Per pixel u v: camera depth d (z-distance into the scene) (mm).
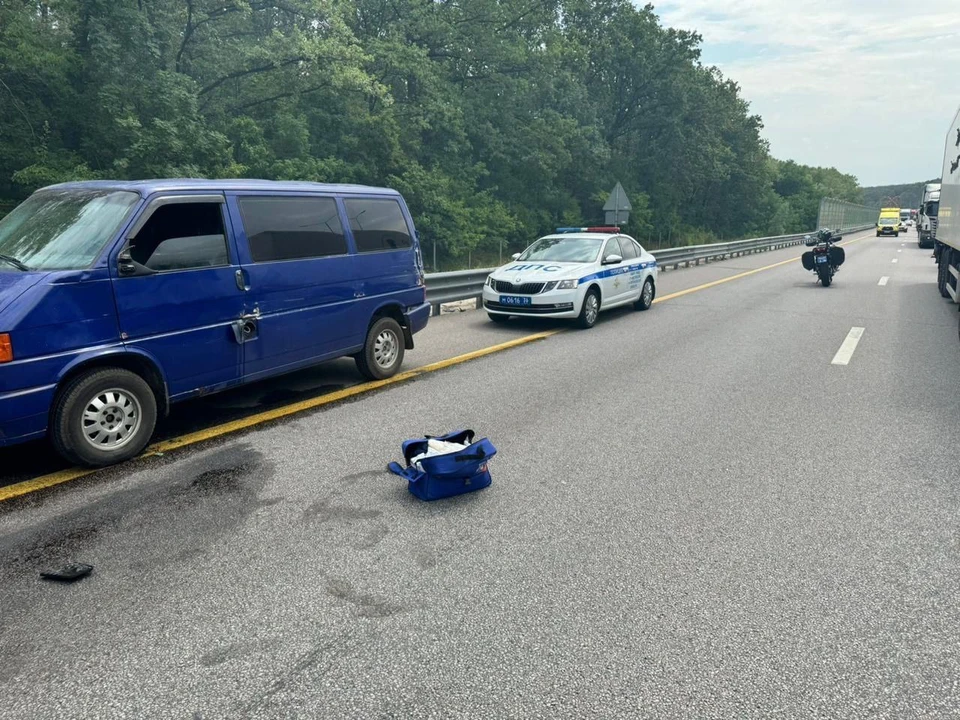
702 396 6902
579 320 11086
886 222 61781
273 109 29562
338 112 31578
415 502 4281
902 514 4129
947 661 2746
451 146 35500
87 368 4691
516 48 37312
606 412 6297
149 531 3861
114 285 4703
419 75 32000
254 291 5742
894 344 9766
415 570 3447
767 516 4102
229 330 5555
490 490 4484
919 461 5051
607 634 2912
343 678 2631
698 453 5211
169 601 3162
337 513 4117
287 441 5426
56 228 4938
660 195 53281
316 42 26328
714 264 26922
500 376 7742
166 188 5113
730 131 65250
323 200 6613
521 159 39375
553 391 7074
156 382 5117
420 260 7965
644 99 50312
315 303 6418
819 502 4305
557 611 3084
